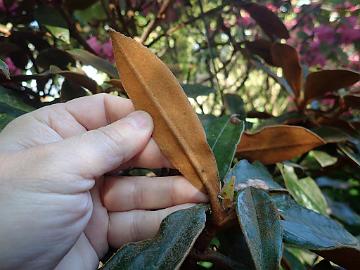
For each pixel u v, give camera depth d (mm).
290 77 207
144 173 202
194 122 121
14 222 110
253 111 227
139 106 125
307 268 175
